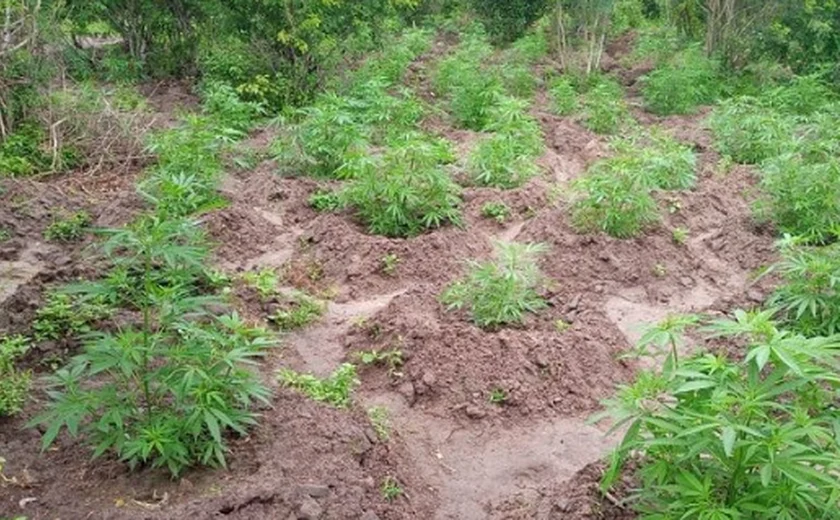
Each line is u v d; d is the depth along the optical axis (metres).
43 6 11.19
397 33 17.27
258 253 7.76
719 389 3.48
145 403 4.62
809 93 13.08
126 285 4.53
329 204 8.69
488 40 17.72
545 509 4.50
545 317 6.59
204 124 9.33
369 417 5.10
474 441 5.27
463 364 5.71
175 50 14.42
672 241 7.92
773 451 3.30
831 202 7.95
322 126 9.73
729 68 15.70
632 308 6.93
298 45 12.44
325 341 6.28
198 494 4.27
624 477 4.45
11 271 6.73
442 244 7.55
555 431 5.38
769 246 7.88
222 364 4.39
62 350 5.58
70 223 7.79
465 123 12.40
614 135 11.62
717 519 3.37
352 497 4.32
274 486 4.21
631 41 18.20
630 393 3.77
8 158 9.17
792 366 3.25
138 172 9.60
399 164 8.19
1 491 4.26
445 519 4.58
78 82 11.55
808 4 15.09
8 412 4.80
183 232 4.64
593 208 7.88
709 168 10.32
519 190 9.03
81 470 4.46
